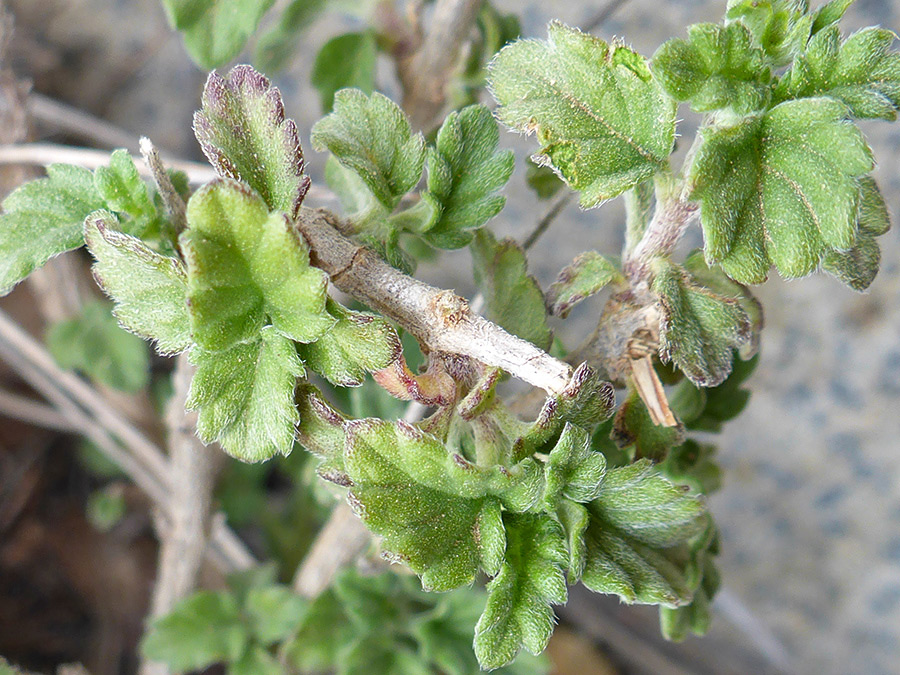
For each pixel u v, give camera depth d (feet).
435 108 0.66
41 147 0.64
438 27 0.61
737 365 0.53
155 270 0.35
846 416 0.99
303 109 1.07
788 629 1.12
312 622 0.71
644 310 0.41
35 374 0.97
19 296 1.20
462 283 1.13
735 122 0.37
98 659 1.13
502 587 0.35
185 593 0.78
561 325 1.09
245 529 1.20
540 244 1.06
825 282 0.95
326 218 0.41
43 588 1.15
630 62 0.38
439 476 0.35
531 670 0.70
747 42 0.36
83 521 1.19
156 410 1.11
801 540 1.07
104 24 1.11
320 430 0.37
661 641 1.23
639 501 0.37
